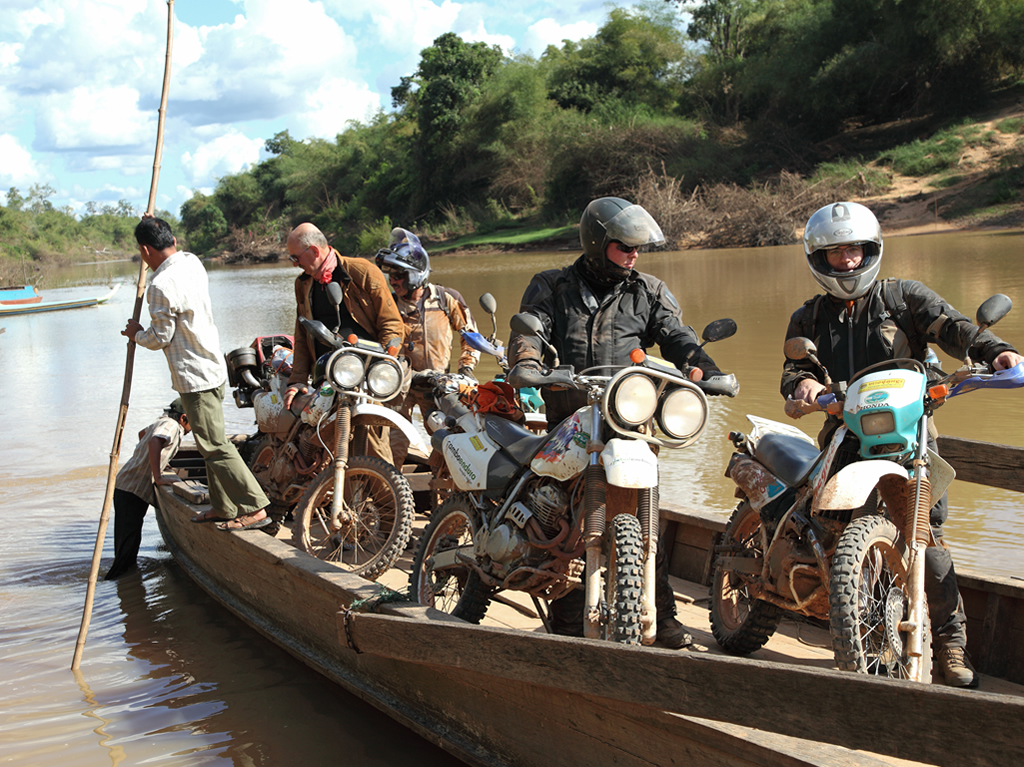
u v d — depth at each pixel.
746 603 4.20
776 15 52.31
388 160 76.69
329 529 5.04
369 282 5.43
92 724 4.17
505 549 3.74
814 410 3.52
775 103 47.28
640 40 57.81
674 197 37.12
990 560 5.18
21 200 124.56
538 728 3.30
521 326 3.57
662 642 3.92
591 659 2.86
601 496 3.45
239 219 108.12
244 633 5.18
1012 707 2.02
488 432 4.13
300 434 5.81
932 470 3.32
